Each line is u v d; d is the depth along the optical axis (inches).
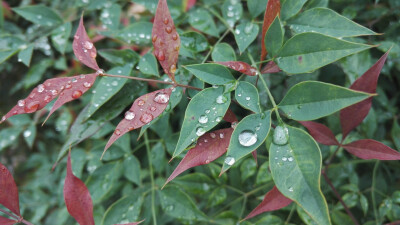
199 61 12.3
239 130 9.3
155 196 14.0
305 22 11.3
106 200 14.9
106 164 13.8
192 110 9.6
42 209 16.8
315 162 8.7
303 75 13.1
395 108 14.1
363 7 13.8
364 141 10.8
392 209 12.5
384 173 14.3
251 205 13.7
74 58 15.2
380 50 13.4
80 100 15.5
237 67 10.2
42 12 14.3
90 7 14.3
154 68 11.9
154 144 14.7
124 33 12.9
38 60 15.8
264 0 12.0
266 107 12.5
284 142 9.1
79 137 11.5
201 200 14.9
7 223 10.0
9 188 10.0
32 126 15.6
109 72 12.1
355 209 13.8
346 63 12.7
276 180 8.7
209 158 9.6
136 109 9.7
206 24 12.8
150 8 13.5
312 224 11.6
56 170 17.3
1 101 17.6
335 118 13.2
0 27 15.4
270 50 10.4
